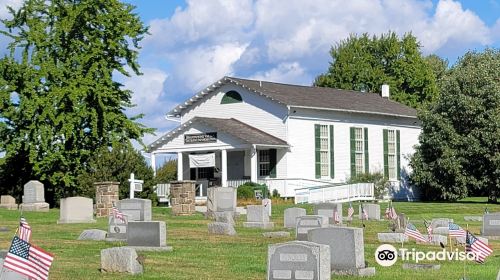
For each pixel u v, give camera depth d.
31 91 52.19
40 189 45.84
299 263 16.64
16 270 14.12
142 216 30.47
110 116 53.56
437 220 32.47
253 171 53.53
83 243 27.23
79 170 52.72
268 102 55.91
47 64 52.62
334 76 90.31
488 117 55.62
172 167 59.53
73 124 52.09
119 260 19.89
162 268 20.94
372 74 88.62
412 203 53.72
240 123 56.81
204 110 59.09
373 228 33.94
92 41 53.81
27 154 54.09
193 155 56.06
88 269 20.75
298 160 55.66
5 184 54.41
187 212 41.97
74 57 53.25
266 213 34.56
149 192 50.00
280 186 54.47
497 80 59.19
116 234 28.14
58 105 52.47
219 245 26.66
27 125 53.25
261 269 20.84
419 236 25.17
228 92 57.91
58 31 53.22
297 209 33.66
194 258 23.09
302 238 26.03
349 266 19.19
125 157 49.41
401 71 89.69
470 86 56.62
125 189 48.44
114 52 54.94
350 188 54.81
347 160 59.19
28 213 42.66
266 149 55.91
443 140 56.88
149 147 57.12
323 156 57.34
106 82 53.72
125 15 54.50
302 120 56.16
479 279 19.17
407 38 90.75
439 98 58.06
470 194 61.38
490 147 55.44
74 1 54.72
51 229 33.00
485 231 30.27
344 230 19.20
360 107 60.28
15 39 53.84
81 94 52.09
